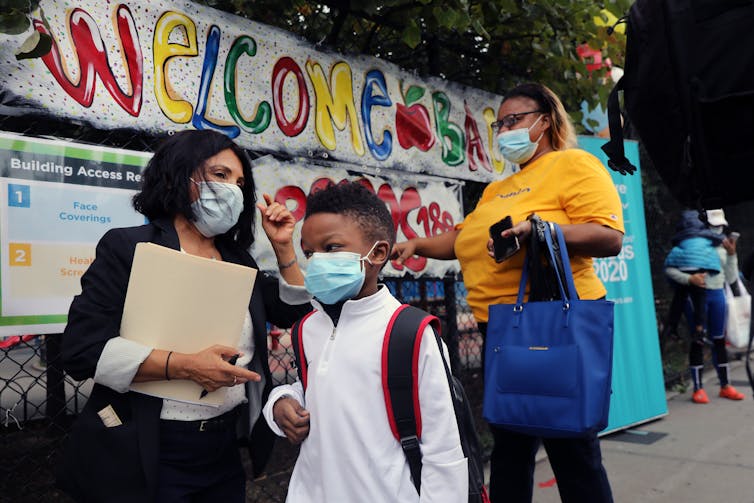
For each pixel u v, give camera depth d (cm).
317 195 144
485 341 224
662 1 162
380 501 126
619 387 424
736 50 149
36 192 193
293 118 269
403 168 315
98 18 209
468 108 353
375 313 138
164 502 140
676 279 514
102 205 208
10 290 185
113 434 135
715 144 153
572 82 377
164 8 227
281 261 173
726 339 540
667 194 623
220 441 152
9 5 178
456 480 126
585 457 199
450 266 342
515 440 218
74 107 202
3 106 188
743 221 673
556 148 229
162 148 154
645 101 168
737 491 310
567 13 332
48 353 253
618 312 431
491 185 244
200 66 238
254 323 162
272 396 147
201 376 135
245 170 166
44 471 326
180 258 139
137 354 131
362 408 130
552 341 187
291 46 270
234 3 294
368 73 301
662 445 395
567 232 195
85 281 142
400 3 296
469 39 361
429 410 128
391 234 146
